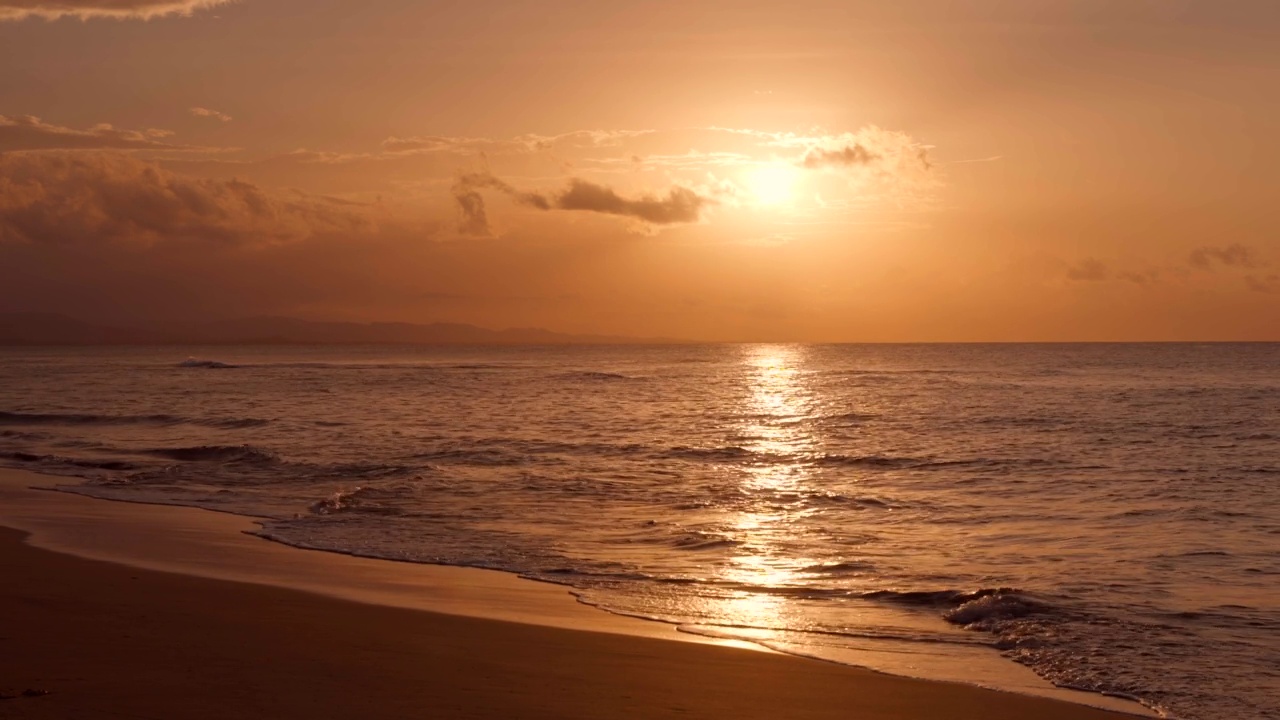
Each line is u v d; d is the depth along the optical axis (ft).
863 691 30.58
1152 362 438.81
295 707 25.45
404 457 103.40
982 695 30.68
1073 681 32.73
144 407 180.86
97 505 71.10
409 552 54.54
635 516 67.97
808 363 478.59
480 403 194.90
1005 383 270.26
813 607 42.96
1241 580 48.49
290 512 68.64
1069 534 62.44
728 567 51.47
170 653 30.48
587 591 45.57
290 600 41.09
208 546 55.16
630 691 29.14
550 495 77.30
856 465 101.81
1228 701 30.96
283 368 404.77
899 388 252.21
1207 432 134.21
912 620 40.96
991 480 90.27
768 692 29.89
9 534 57.72
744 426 146.92
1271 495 79.20
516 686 28.99
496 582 47.16
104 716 23.67
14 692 25.41
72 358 596.29
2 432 134.62
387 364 467.52
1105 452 112.47
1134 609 42.39
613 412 172.96
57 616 35.22
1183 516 69.36
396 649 32.94
